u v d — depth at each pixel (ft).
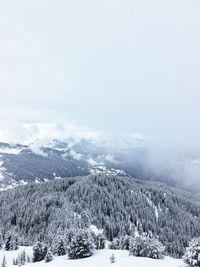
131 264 236.63
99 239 471.21
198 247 186.60
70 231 435.53
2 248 532.32
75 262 279.90
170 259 305.53
